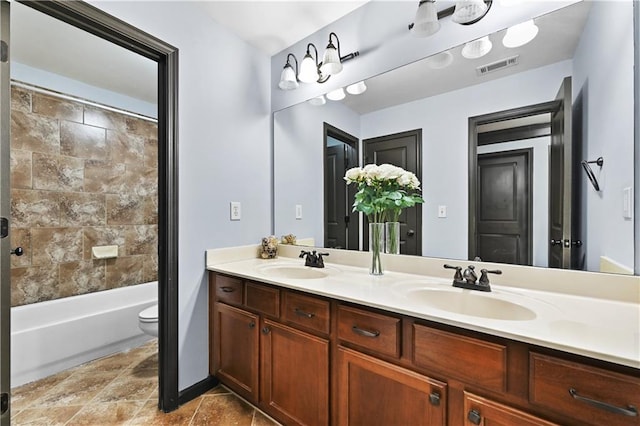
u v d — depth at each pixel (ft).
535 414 2.66
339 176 6.44
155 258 10.36
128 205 9.64
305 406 4.53
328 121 6.58
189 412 5.41
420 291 4.28
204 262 6.09
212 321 6.11
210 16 6.15
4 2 3.85
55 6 4.09
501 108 4.61
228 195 6.57
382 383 3.67
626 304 3.50
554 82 4.19
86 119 8.71
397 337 3.53
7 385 3.89
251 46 7.11
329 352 4.23
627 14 3.57
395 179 5.29
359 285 4.53
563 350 2.47
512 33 4.46
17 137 7.47
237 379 5.61
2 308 3.82
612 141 3.69
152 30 5.17
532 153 4.37
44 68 7.78
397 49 5.55
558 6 4.12
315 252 6.13
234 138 6.70
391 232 5.47
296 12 6.06
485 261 4.74
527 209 4.41
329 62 5.71
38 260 7.77
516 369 2.76
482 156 4.80
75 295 8.39
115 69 7.88
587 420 2.41
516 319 3.56
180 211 5.63
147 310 7.65
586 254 3.92
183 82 5.66
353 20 6.07
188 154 5.76
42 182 7.86
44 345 6.63
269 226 7.57
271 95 7.63
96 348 7.48
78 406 5.57
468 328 2.97
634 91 3.49
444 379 3.19
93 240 8.81
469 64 4.85
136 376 6.66
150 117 10.25
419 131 5.40
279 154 7.47
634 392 2.25
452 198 5.06
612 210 3.69
